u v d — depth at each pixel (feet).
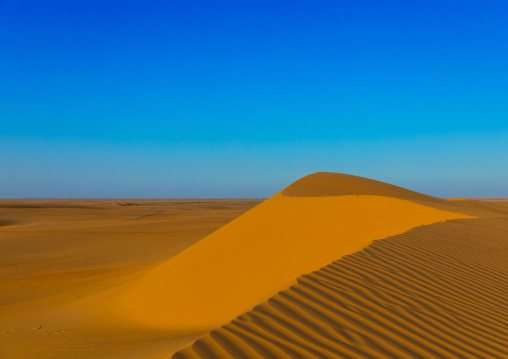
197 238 95.96
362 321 16.57
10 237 99.96
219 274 32.63
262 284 26.71
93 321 30.04
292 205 46.37
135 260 69.97
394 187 85.81
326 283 19.54
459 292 21.63
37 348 22.36
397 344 15.25
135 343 20.38
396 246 27.25
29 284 53.16
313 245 33.30
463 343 16.15
